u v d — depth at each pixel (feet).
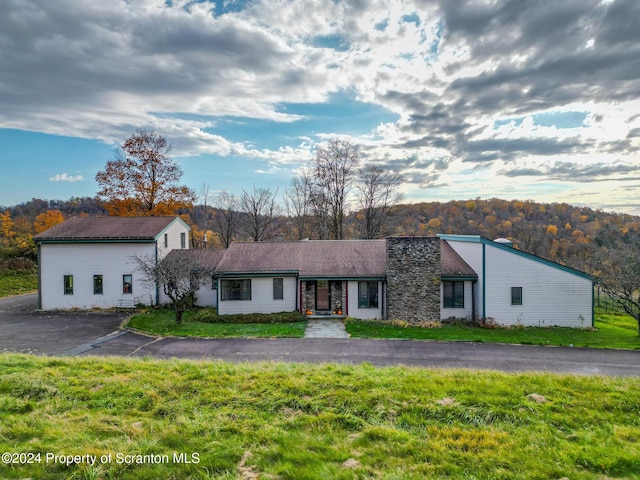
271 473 15.80
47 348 47.32
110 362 33.01
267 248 78.23
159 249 78.28
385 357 43.55
